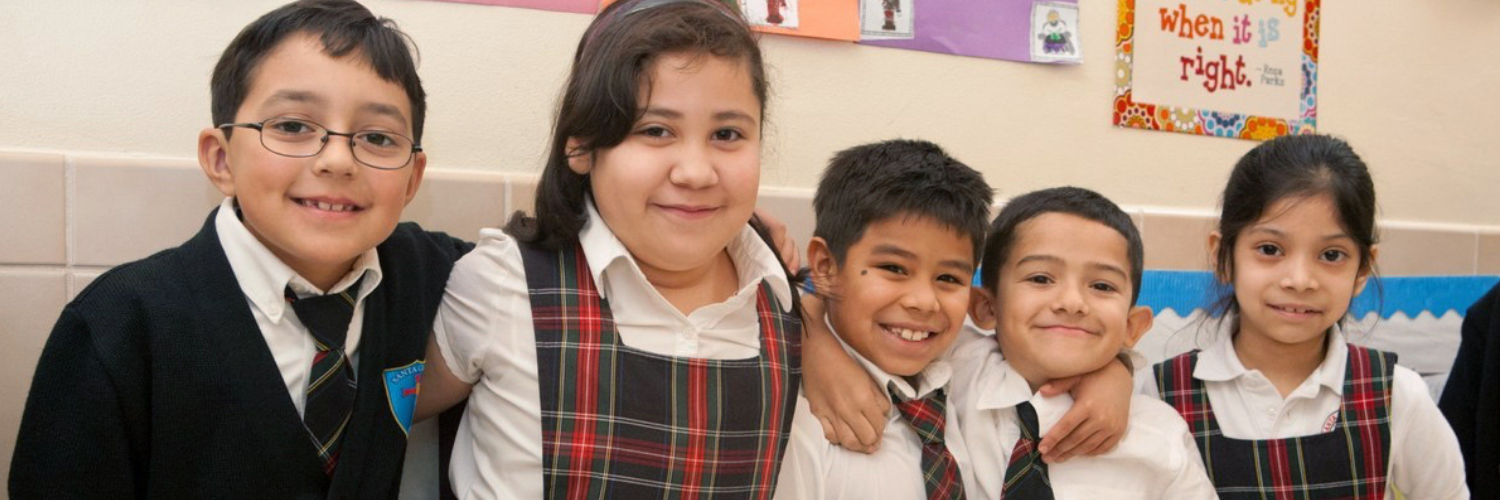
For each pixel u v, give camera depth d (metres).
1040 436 0.97
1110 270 0.97
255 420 0.75
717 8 0.84
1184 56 1.40
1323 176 1.03
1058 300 0.96
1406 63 1.54
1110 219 0.99
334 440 0.79
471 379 0.87
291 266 0.80
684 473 0.80
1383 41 1.52
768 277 0.89
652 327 0.83
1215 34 1.42
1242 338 1.11
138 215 0.96
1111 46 1.36
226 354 0.74
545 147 1.09
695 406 0.81
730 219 0.82
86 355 0.72
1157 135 1.39
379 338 0.83
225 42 1.00
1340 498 1.04
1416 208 1.55
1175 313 1.38
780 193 1.17
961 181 0.95
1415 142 1.55
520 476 0.81
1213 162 1.43
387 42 0.79
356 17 0.79
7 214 0.92
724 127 0.80
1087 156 1.35
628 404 0.80
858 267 0.94
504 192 1.07
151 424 0.74
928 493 0.92
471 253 0.89
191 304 0.74
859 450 0.92
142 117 0.97
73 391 0.72
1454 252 1.55
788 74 1.18
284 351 0.78
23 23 0.93
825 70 1.20
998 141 1.30
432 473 1.01
